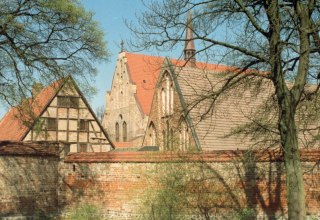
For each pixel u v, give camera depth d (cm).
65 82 2127
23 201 2047
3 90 2005
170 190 1961
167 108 3481
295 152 1366
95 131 3775
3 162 2006
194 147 2089
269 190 1850
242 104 2956
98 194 2108
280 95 1366
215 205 1922
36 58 1992
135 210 2022
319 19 1330
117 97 6650
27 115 2192
